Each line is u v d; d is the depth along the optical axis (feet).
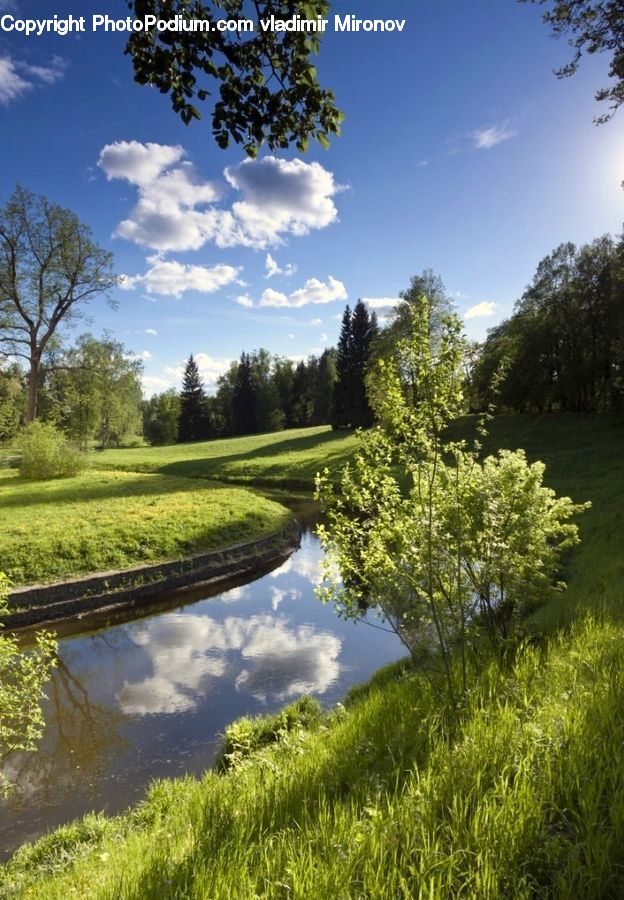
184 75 11.69
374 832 7.77
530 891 6.38
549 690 12.65
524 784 8.00
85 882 11.80
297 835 8.95
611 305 117.60
